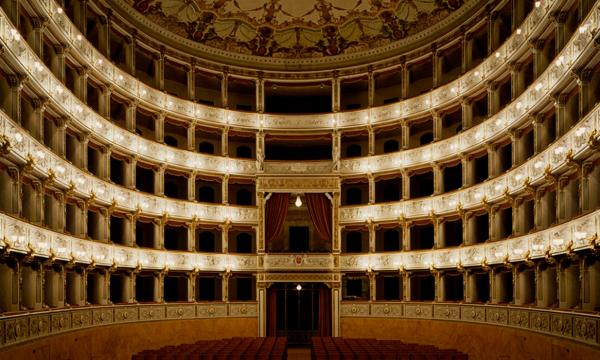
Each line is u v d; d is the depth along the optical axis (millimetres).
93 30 36906
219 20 43250
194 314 41625
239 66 45781
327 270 43719
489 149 35625
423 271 41812
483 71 36062
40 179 27156
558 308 25688
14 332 22109
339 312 43375
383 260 42750
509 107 32469
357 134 46281
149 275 40500
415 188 45625
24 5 26484
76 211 32625
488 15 36375
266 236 44781
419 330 40125
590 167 23375
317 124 45688
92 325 32094
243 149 49000
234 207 44406
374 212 43656
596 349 20797
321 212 44969
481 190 35844
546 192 29203
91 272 35094
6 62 23328
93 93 37375
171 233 45156
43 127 29703
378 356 27078
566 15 26312
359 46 45125
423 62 43469
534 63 29703
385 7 41875
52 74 27844
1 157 23172
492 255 34000
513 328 30719
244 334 43281
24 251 23688
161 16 40875
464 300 37312
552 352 25031
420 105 42094
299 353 42969
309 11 43312
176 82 46656
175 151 42031
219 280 46094
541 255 27594
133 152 38500
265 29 44594
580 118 23281
